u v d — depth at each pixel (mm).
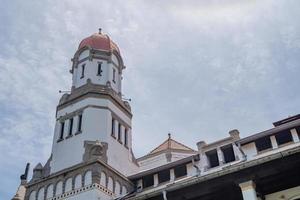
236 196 25312
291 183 24500
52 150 35500
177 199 25703
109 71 39625
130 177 33875
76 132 35062
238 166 24078
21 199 35531
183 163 31609
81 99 37062
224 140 31016
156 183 32156
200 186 25156
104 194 30516
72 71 41125
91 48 40594
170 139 45812
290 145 27391
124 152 36094
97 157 31844
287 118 30234
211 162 30609
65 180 32062
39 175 34188
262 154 28000
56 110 38219
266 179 24375
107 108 36344
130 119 39375
